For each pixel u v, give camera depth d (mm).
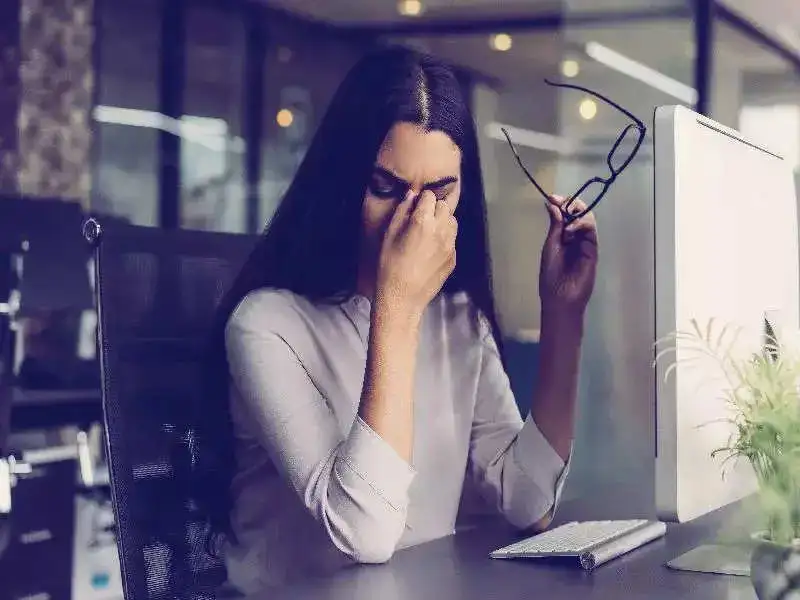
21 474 3156
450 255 1810
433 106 2084
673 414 1175
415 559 1350
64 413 3357
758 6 3891
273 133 5004
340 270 1853
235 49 4953
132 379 1434
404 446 1600
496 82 3854
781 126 4023
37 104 4660
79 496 3709
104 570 3254
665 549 1401
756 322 1397
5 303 3393
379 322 1676
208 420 1542
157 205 4812
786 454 1043
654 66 3861
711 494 1265
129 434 1415
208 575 1489
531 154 3352
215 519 1519
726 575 1235
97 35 4754
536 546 1368
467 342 1985
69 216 3547
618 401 3039
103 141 4758
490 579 1229
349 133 2010
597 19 3916
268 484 1614
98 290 1436
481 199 2143
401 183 2021
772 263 1472
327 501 1570
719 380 1270
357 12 4770
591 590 1168
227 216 4922
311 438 1673
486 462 1935
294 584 1208
